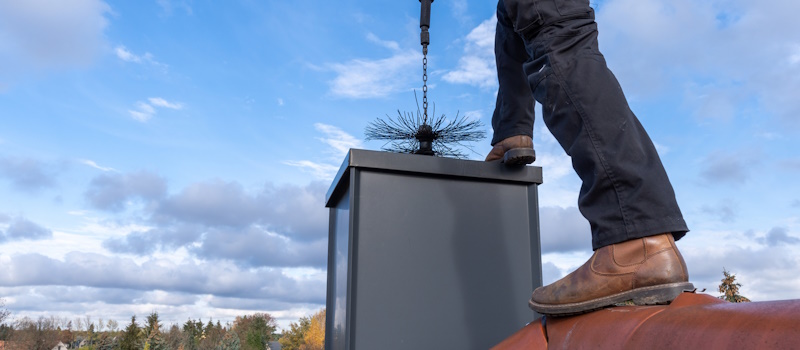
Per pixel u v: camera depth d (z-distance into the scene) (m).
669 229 0.87
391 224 1.57
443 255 1.58
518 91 1.53
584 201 0.96
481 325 1.55
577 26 1.00
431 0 2.09
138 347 50.84
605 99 0.94
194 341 63.22
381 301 1.50
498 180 1.67
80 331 73.19
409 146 2.14
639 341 0.71
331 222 2.13
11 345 62.38
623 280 0.87
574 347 0.87
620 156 0.90
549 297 0.96
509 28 1.46
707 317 0.62
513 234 1.64
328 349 1.99
